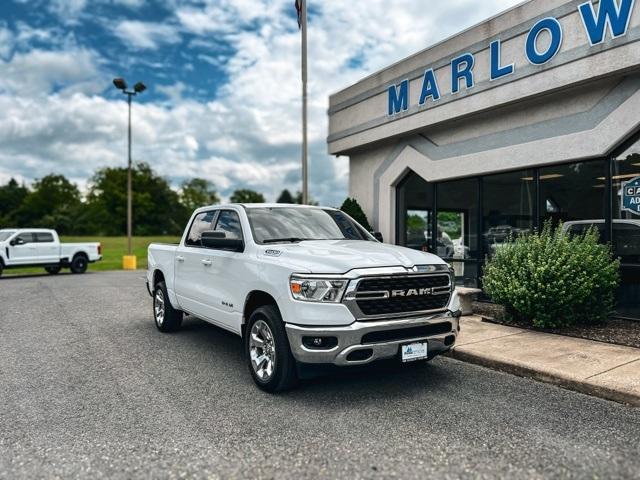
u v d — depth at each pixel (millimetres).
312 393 5012
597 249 7742
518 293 7531
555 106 8961
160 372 5809
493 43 9539
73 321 9312
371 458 3549
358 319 4566
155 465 3471
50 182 111000
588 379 5055
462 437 3904
